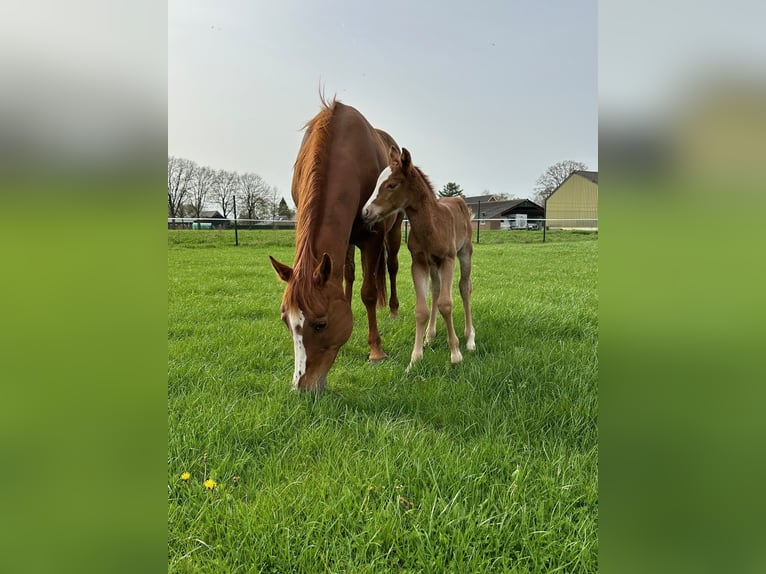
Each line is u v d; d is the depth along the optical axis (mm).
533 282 7645
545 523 1739
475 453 2172
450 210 3939
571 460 2094
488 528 1702
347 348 4188
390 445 2289
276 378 3217
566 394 2811
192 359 3547
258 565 1593
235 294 6473
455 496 1798
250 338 4207
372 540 1651
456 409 2703
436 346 4219
